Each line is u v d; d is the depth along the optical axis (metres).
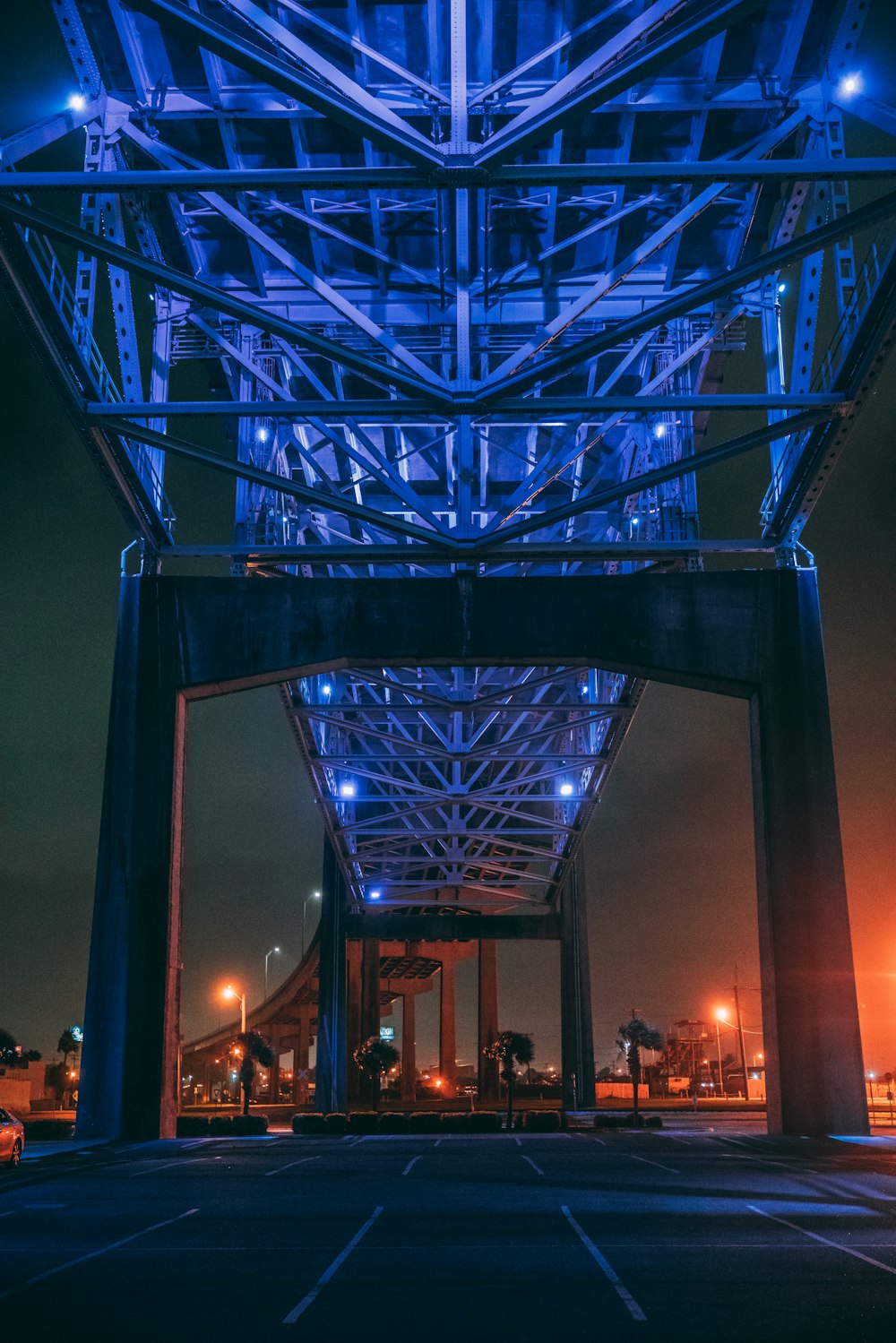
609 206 35.12
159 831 35.31
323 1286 11.12
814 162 23.36
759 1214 16.30
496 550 36.31
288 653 36.75
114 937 34.53
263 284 37.53
